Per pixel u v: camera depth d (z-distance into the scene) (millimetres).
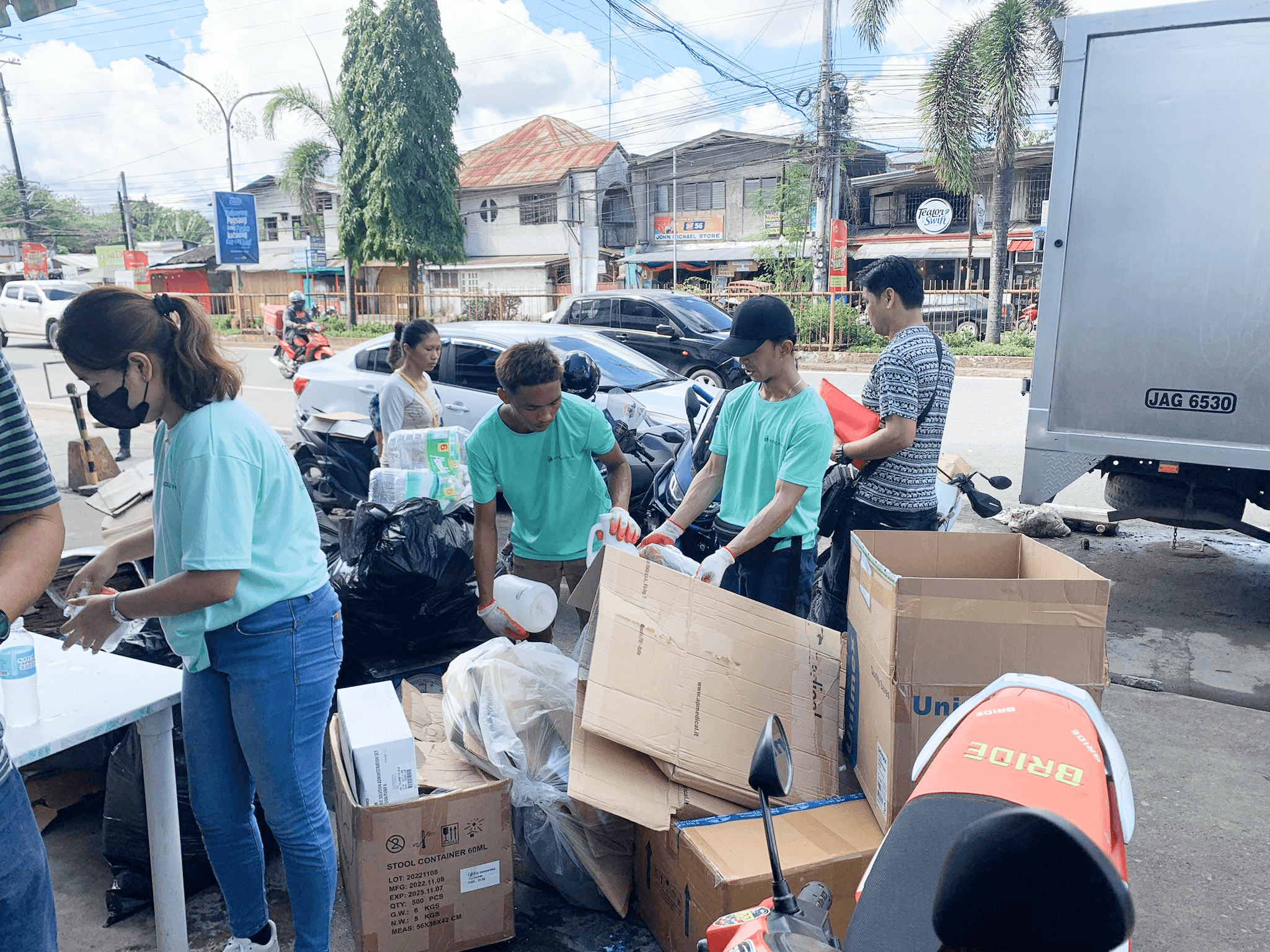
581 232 32562
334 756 2539
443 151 26672
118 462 9211
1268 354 4320
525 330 7426
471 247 34250
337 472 6492
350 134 26688
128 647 2928
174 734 2648
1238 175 4281
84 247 67438
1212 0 4207
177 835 2303
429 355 4984
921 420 3359
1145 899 2674
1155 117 4395
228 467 1913
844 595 3564
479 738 2613
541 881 2715
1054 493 4891
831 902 2002
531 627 3139
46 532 1552
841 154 23766
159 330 1876
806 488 2900
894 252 29172
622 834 2613
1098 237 4594
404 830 2305
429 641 3461
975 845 814
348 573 3287
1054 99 4797
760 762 1702
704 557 4727
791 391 3000
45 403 13430
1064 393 4789
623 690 2342
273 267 37344
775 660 2701
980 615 2139
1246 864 2834
